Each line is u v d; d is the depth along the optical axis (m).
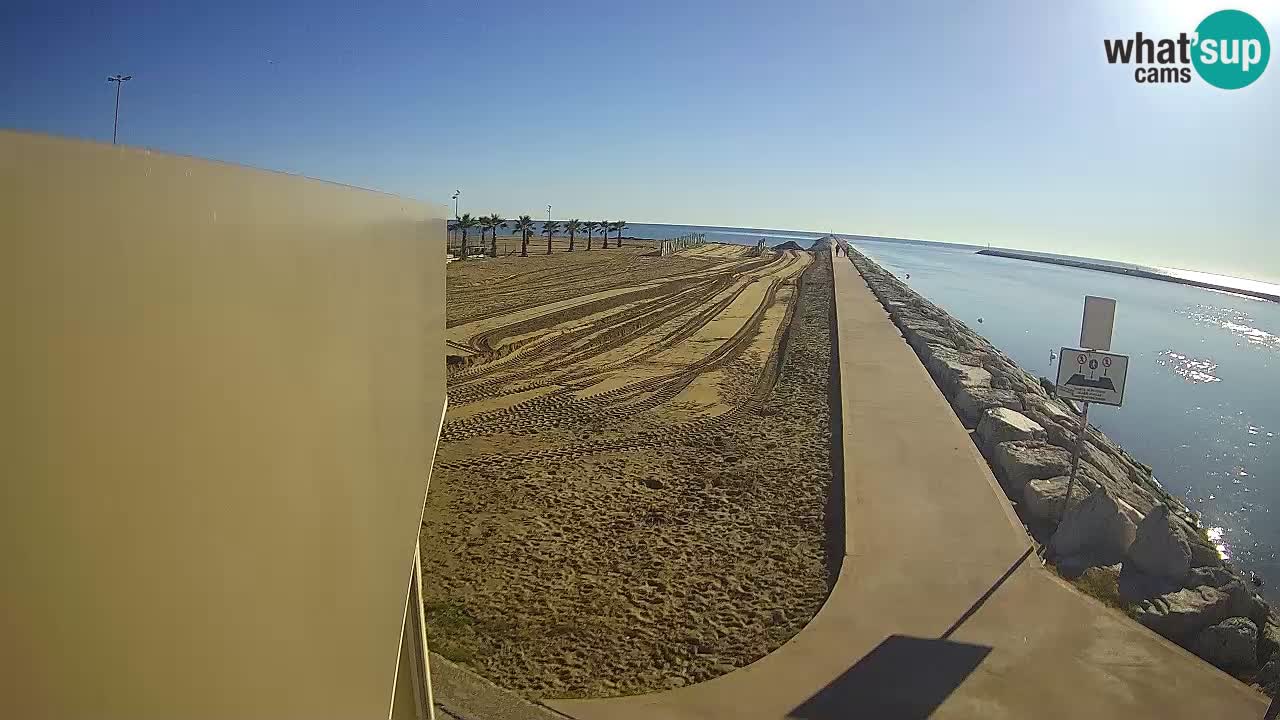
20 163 0.85
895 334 25.97
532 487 11.75
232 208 1.39
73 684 0.92
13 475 0.83
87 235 0.96
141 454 1.07
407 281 3.54
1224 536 12.33
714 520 10.46
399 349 3.25
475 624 7.90
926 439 13.08
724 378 20.08
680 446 13.94
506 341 23.78
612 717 6.15
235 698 1.33
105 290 1.00
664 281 45.12
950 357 20.73
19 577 0.83
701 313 32.69
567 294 36.69
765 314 32.94
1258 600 8.15
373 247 2.63
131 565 1.04
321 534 1.88
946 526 9.36
